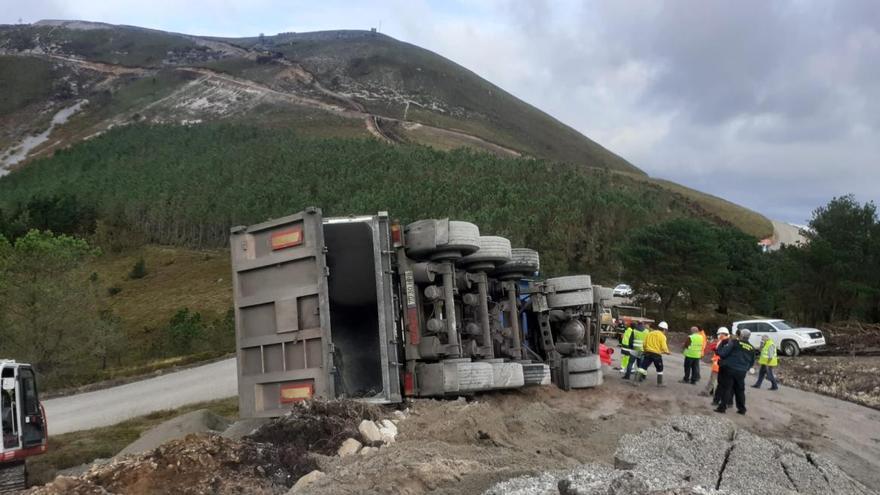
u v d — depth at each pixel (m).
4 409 12.77
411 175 102.81
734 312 67.88
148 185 114.88
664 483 5.69
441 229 11.99
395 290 11.95
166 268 90.00
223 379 31.25
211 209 100.75
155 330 67.38
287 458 8.15
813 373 26.97
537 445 10.40
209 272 86.56
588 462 9.64
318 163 114.25
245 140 156.25
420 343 12.02
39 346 35.84
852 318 46.03
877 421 16.73
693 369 20.83
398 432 9.88
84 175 138.25
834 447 13.48
